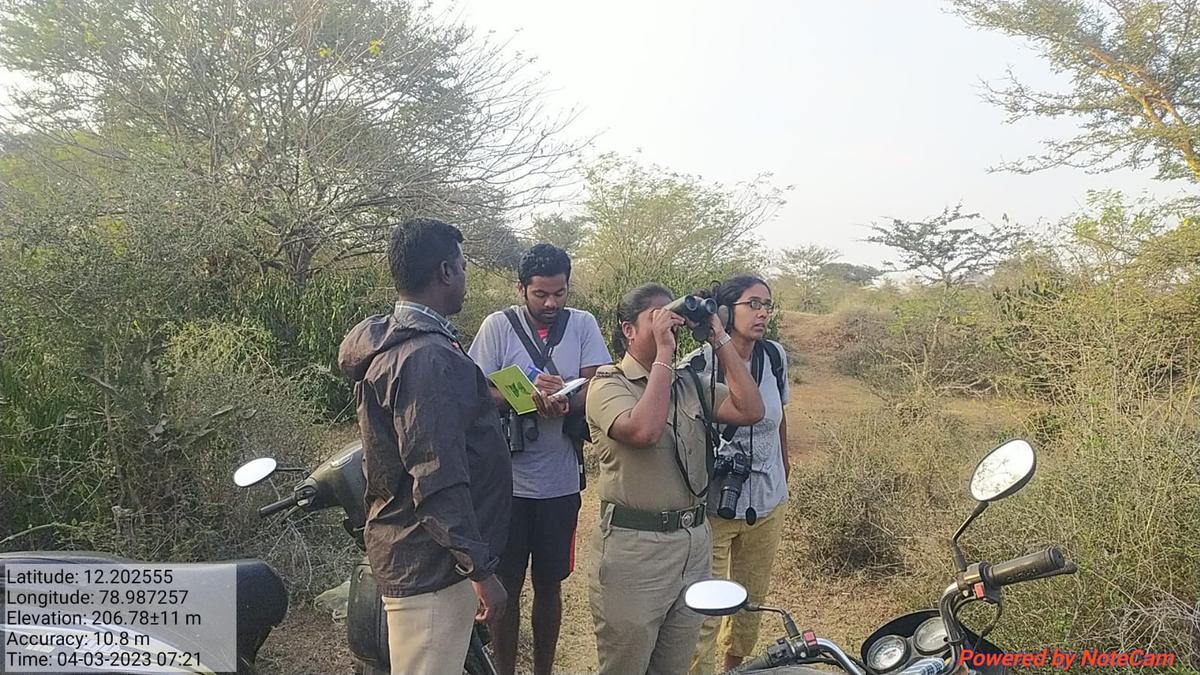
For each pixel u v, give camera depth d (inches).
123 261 202.4
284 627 184.7
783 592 218.4
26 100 484.4
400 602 105.5
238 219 407.8
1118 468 163.5
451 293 109.8
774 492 153.6
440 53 521.7
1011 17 484.4
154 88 478.6
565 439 151.9
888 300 817.5
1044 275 350.3
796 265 1142.3
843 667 94.9
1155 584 147.2
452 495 98.3
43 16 477.4
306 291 416.5
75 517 192.2
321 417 288.0
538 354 154.6
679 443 121.0
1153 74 463.8
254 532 199.3
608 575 121.0
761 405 126.5
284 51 488.7
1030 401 249.9
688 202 717.3
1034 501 168.9
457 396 100.5
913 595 192.1
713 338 125.0
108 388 181.6
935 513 207.0
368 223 506.9
